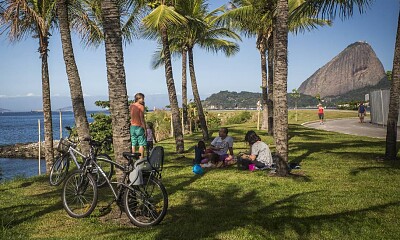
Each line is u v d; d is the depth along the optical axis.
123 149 6.53
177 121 15.68
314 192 7.78
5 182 10.43
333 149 15.38
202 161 11.80
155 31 16.50
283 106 9.70
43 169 21.56
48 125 13.48
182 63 29.33
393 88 11.80
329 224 5.72
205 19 21.33
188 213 6.48
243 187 8.42
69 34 11.12
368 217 6.05
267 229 5.56
